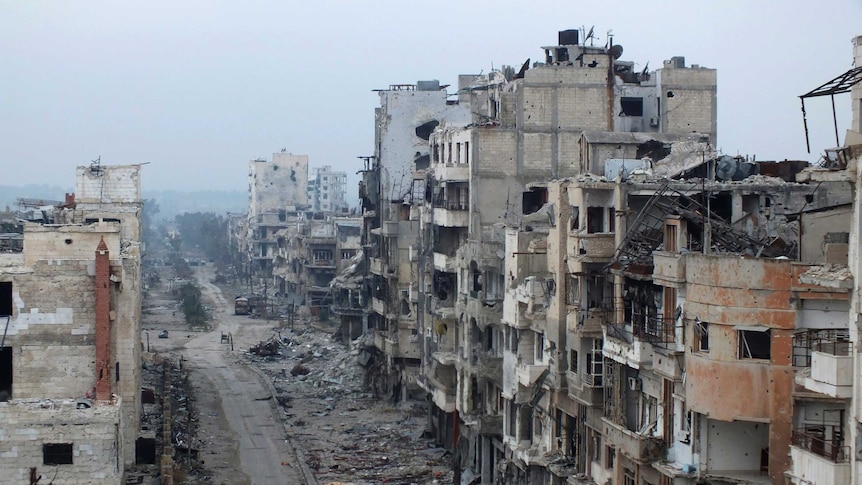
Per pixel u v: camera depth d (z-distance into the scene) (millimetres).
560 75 89312
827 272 38000
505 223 86062
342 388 122375
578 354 61219
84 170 94312
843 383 35750
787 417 45312
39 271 53719
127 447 70625
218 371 135500
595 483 58375
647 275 52969
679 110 91875
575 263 60938
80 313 53938
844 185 55938
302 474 84938
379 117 123875
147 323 185625
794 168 65188
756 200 56188
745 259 45906
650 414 53938
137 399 76688
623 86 91750
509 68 107375
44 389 53781
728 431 47750
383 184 118375
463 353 83688
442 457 90188
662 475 50188
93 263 53969
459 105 119062
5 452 51812
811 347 43875
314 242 190375
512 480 72062
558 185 64625
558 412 65438
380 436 98688
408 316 109000
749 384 45875
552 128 89250
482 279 81688
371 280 126000
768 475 46438
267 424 103750
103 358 53656
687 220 52938
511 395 72250
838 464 35750
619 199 58625
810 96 38875
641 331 53250
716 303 46594
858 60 44562
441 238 94438
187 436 95250
